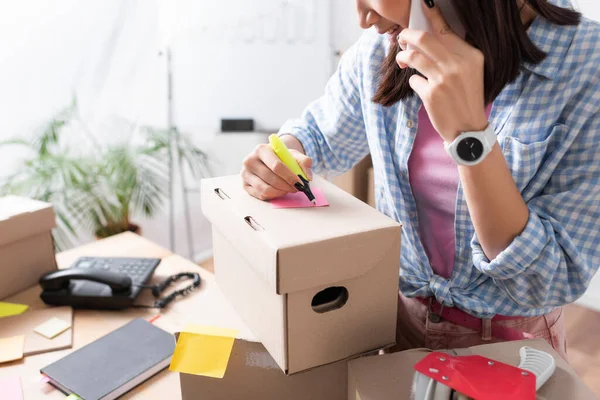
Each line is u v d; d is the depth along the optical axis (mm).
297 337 608
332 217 648
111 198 2064
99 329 950
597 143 637
